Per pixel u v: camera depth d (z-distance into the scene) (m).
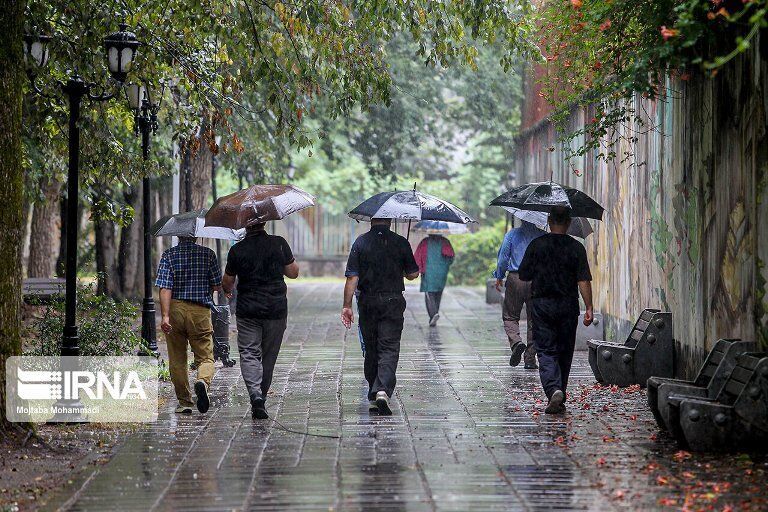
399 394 34.03
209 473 22.98
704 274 31.61
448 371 39.72
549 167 63.50
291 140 36.22
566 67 33.09
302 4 34.59
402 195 31.36
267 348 30.88
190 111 39.69
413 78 78.38
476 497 20.56
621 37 29.52
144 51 37.50
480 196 115.81
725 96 29.64
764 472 22.22
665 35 23.08
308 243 122.25
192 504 20.36
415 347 48.12
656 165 37.56
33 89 34.59
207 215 30.36
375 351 31.42
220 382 37.47
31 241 68.62
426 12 36.12
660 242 36.91
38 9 34.66
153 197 78.12
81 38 36.78
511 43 35.97
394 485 21.59
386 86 36.09
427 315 66.38
